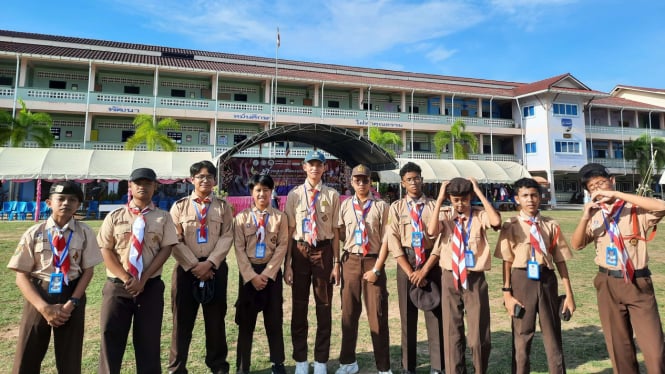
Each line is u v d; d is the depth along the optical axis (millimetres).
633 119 40312
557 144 34719
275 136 21188
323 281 3916
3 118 21750
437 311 3809
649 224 3096
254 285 3740
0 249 10039
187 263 3596
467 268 3402
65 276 2965
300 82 31656
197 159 22297
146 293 3266
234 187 25641
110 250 3244
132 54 30672
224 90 31125
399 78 39062
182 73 29062
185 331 3668
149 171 3404
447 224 3674
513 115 37406
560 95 35281
